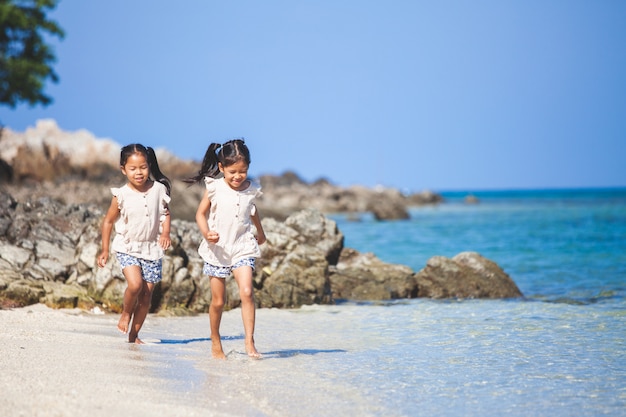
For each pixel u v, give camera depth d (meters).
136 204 8.07
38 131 55.03
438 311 11.67
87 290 11.41
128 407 5.10
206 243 7.51
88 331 8.91
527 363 7.41
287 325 10.29
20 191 27.58
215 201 7.44
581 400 5.98
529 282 16.31
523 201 102.44
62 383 5.62
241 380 6.39
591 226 37.84
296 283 12.81
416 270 19.48
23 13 45.28
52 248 12.12
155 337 8.96
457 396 6.07
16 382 5.50
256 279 12.70
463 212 62.28
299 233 15.49
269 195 67.12
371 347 8.38
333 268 14.68
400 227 39.53
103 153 53.66
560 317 10.63
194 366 6.91
